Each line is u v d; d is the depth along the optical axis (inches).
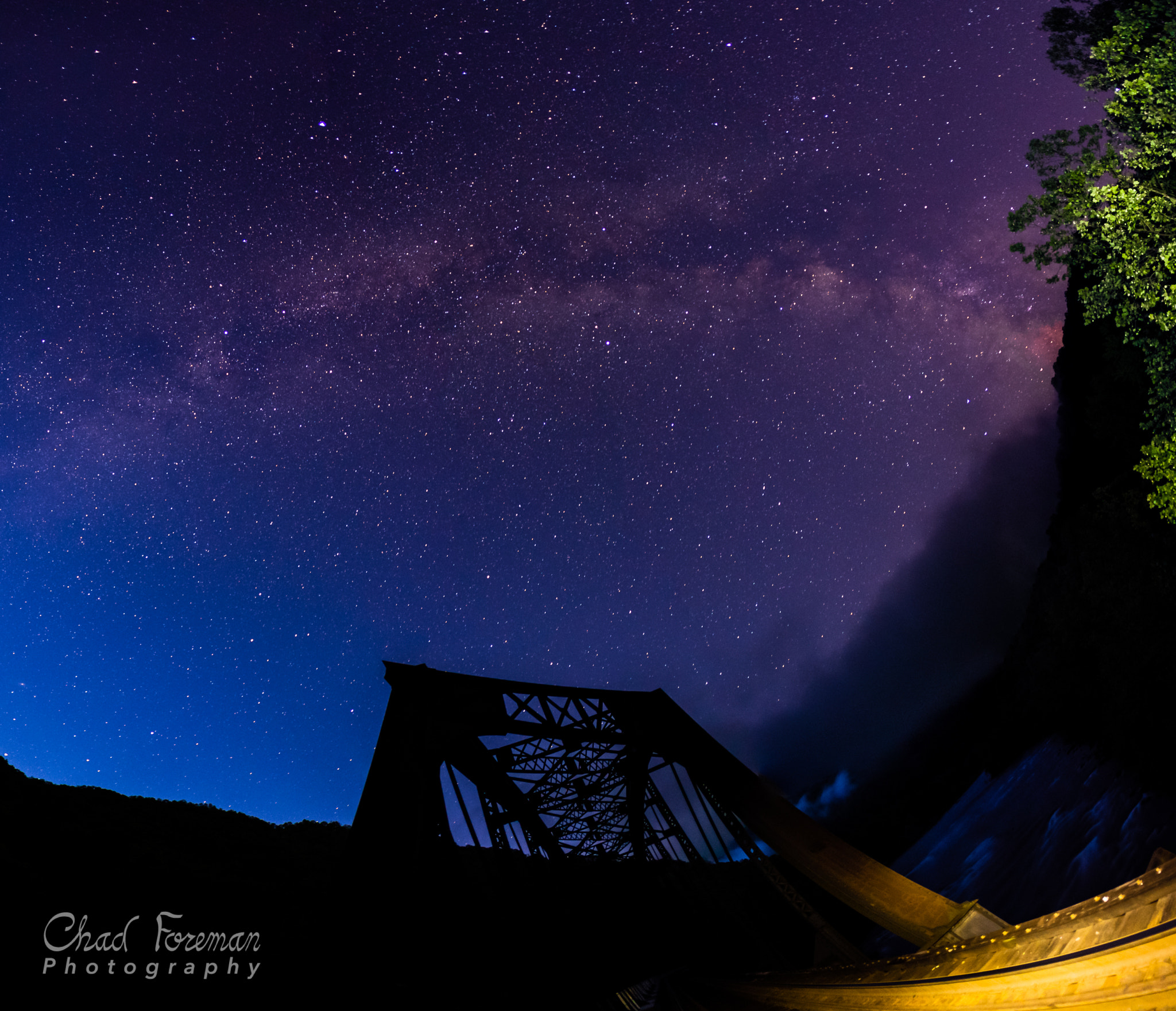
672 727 1192.8
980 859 1855.3
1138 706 1430.9
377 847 903.1
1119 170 680.4
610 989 994.7
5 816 978.1
